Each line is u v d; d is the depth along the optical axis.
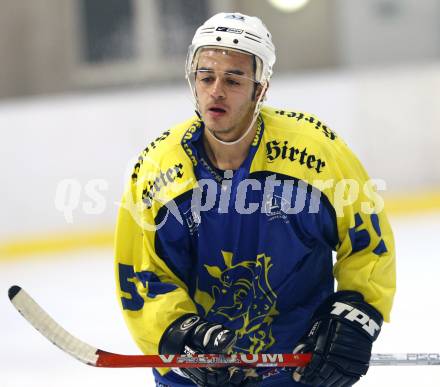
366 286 7.09
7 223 22.97
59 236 22.69
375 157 24.19
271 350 7.42
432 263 18.06
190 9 29.39
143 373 12.48
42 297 17.72
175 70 29.59
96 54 30.05
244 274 7.21
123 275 7.31
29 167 22.92
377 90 24.14
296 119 7.17
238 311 7.34
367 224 7.10
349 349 6.92
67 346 6.96
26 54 30.25
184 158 7.02
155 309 7.07
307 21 29.92
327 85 24.05
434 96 24.25
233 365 6.98
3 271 20.64
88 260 21.03
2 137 22.88
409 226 21.91
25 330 15.38
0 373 12.97
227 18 6.82
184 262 7.27
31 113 22.89
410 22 29.08
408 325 14.00
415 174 24.27
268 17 30.05
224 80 6.73
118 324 15.25
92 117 23.06
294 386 7.54
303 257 7.20
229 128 6.78
